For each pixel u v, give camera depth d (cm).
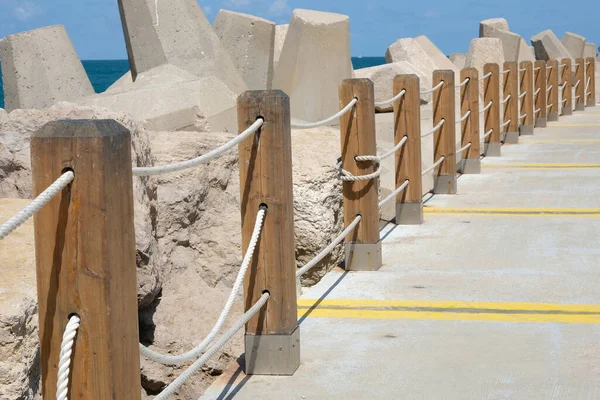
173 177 577
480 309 532
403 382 417
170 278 554
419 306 541
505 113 1455
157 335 515
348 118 610
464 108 1117
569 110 2077
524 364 436
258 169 415
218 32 1530
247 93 411
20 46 1375
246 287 426
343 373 430
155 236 546
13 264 394
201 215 602
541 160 1245
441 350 460
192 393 507
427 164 1286
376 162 626
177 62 1357
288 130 420
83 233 246
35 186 246
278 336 428
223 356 517
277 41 1875
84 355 250
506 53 2655
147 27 1362
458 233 760
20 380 341
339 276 623
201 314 536
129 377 262
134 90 1098
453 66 2469
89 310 248
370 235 630
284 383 419
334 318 522
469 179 1084
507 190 992
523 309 529
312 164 667
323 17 1387
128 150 259
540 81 1742
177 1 1379
